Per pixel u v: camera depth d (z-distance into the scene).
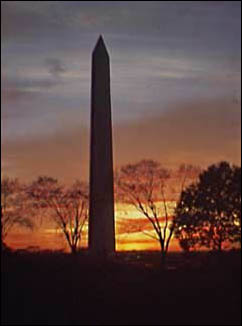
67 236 36.28
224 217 34.75
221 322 18.92
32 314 18.39
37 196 37.44
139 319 18.59
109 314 18.62
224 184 35.88
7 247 23.97
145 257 31.62
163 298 19.58
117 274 21.38
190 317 18.77
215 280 20.97
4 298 18.81
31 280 19.72
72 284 19.72
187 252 31.12
